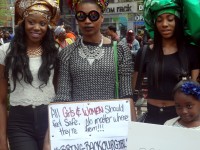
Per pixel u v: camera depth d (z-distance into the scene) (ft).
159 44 6.16
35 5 5.82
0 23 43.14
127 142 5.28
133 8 38.34
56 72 5.97
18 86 5.82
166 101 6.01
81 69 5.68
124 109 5.57
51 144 5.52
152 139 5.13
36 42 5.94
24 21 5.95
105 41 5.90
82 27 5.79
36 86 5.82
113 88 5.78
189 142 5.00
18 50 5.82
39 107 5.84
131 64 5.89
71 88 5.82
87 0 5.75
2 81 5.94
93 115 5.56
